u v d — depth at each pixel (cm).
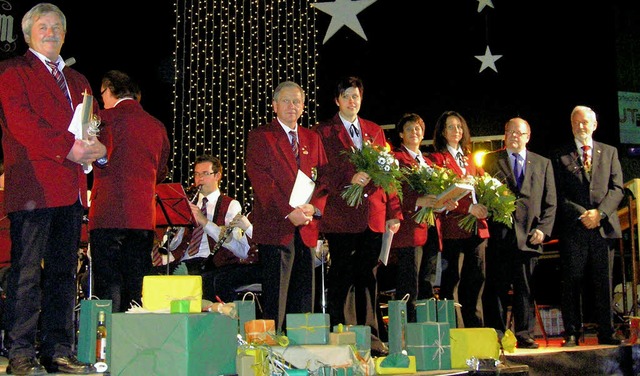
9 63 349
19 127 338
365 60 941
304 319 380
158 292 343
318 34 951
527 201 531
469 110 917
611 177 556
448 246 516
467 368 413
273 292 417
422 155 526
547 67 904
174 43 919
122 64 880
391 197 470
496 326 526
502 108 910
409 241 477
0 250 449
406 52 936
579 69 895
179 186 476
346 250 452
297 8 953
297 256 429
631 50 893
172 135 912
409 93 930
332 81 943
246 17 945
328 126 475
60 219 357
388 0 945
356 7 940
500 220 498
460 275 520
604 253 535
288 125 444
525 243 522
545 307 659
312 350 353
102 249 389
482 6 916
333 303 452
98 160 379
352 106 473
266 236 421
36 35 356
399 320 424
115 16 880
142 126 405
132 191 394
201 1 937
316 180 441
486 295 534
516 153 550
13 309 336
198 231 548
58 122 351
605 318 534
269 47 943
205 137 920
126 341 309
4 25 773
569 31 903
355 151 449
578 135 562
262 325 369
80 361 355
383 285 666
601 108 884
